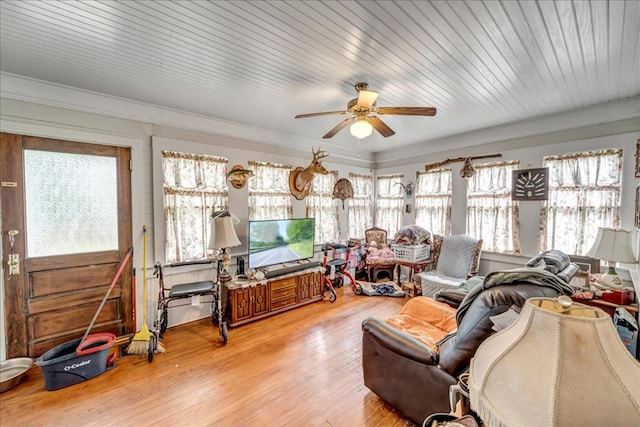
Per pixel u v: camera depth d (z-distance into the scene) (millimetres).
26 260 2479
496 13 1572
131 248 2947
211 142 3514
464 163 4211
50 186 2586
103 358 2350
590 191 3139
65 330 2660
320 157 4035
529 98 2846
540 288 1385
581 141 3178
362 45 1893
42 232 2553
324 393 2102
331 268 4621
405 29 1711
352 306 3945
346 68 2217
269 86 2572
